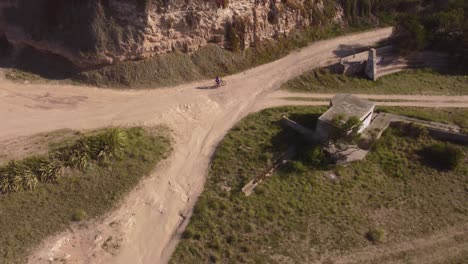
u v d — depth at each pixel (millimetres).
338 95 40344
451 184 34688
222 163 35062
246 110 42125
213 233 29078
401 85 49250
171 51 45500
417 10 61438
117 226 28828
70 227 28156
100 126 37344
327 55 52219
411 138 38969
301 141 38000
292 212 31125
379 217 31500
